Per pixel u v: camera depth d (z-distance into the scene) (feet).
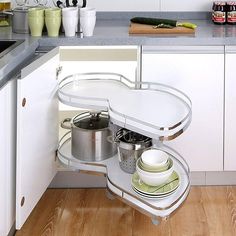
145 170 7.34
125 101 8.10
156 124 7.18
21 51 7.53
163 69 9.18
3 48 8.54
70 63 9.09
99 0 10.90
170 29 9.40
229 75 9.24
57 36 9.06
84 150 8.34
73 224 8.62
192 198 9.53
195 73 9.21
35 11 8.86
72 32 9.06
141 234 8.32
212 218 8.81
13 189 7.20
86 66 9.13
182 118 7.43
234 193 9.74
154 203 7.17
